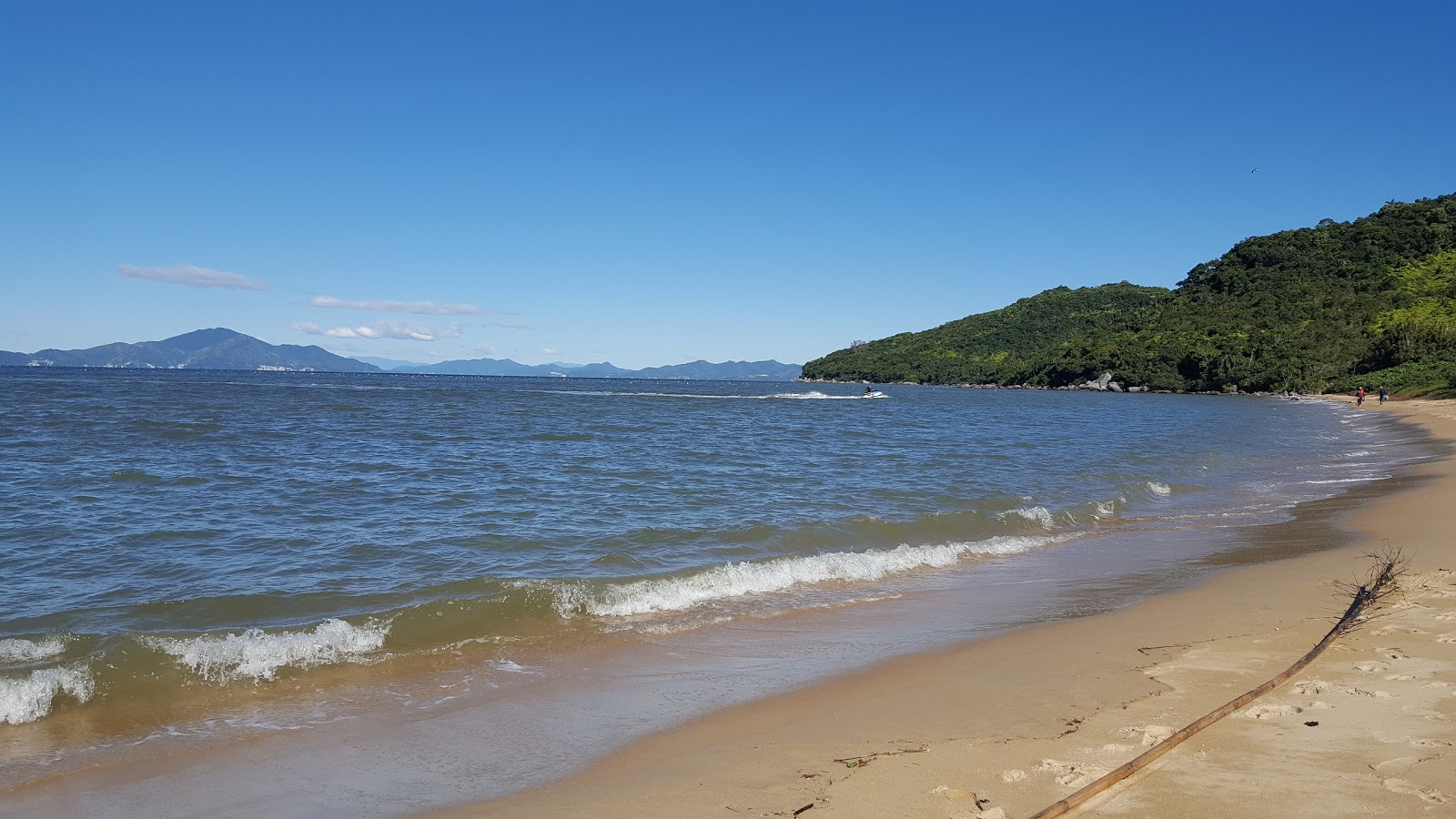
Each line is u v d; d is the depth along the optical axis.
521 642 8.51
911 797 4.89
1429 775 4.86
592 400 77.06
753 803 4.92
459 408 57.41
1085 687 6.98
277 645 7.95
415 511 15.78
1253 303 147.38
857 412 64.75
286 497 17.25
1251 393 118.56
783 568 11.55
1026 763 5.35
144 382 99.94
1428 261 140.62
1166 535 15.22
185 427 34.19
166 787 5.34
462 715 6.61
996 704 6.64
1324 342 119.31
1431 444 32.84
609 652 8.25
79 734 6.18
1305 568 11.88
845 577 11.76
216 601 9.51
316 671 7.57
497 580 10.48
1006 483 21.25
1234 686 6.75
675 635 8.86
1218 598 10.24
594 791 5.20
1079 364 155.50
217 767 5.65
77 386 80.56
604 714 6.63
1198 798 4.67
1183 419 58.59
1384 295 131.38
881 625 9.32
